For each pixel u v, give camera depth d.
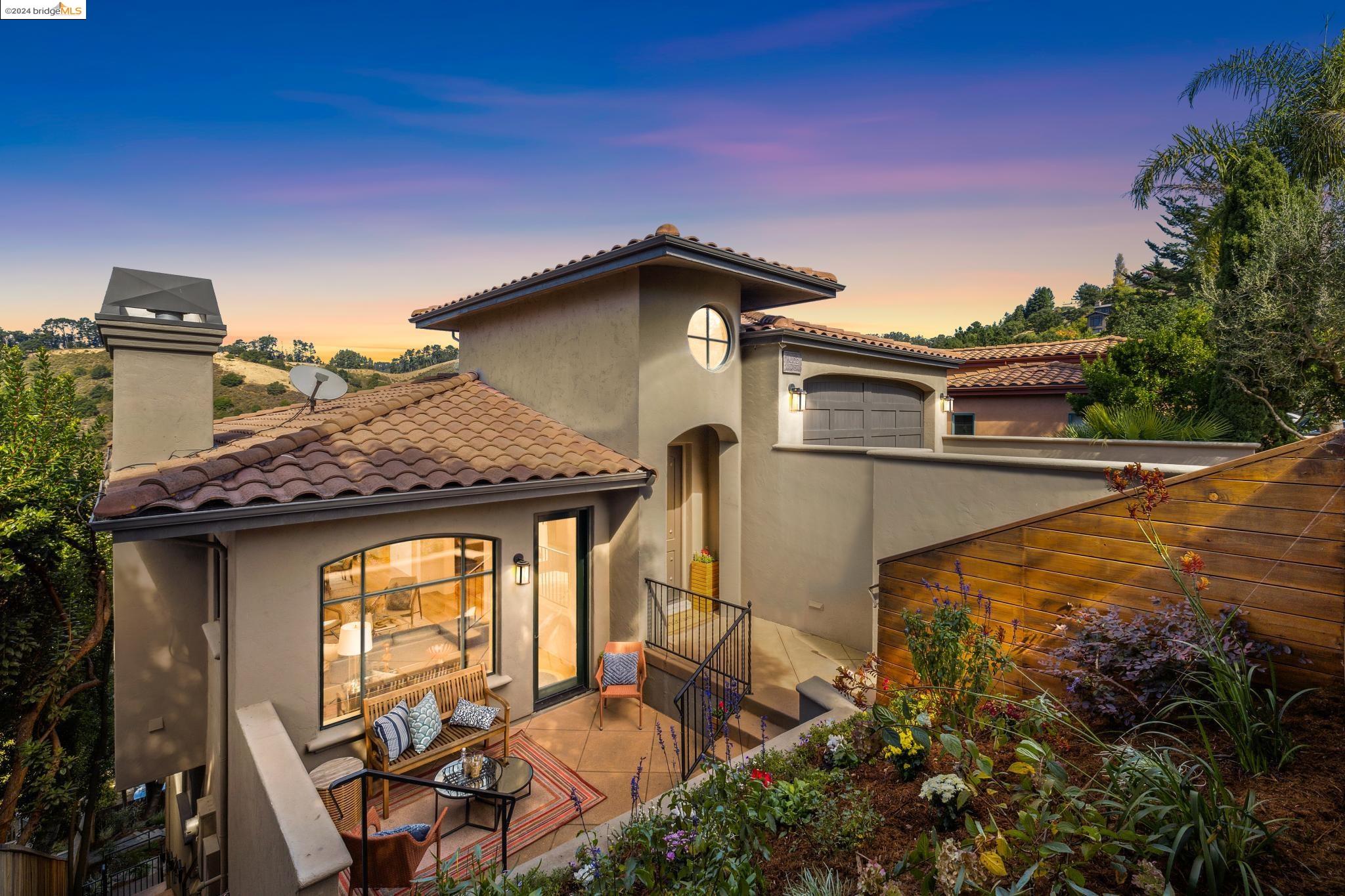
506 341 11.02
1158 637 3.64
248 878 5.29
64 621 10.45
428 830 5.27
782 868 3.20
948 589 5.20
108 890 13.11
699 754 6.85
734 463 10.16
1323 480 3.38
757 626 9.61
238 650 5.89
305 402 11.41
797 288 9.48
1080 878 2.15
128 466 6.94
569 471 7.70
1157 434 10.93
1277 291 9.70
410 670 7.09
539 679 8.42
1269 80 12.94
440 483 6.69
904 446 13.67
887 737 3.60
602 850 3.87
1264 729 2.90
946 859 2.44
